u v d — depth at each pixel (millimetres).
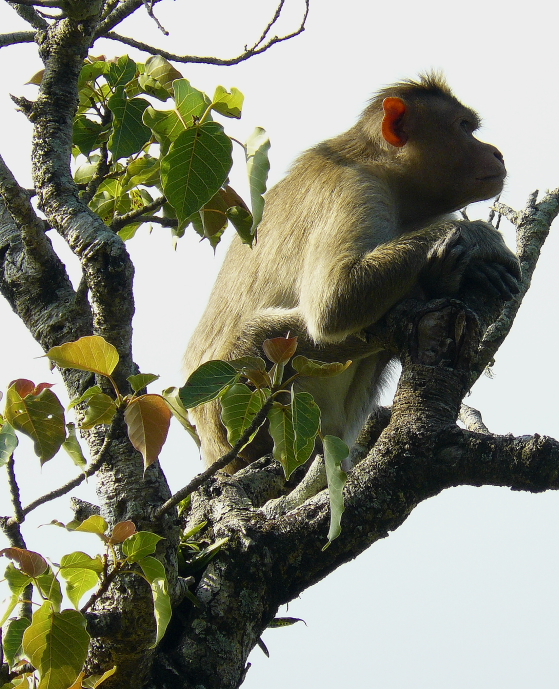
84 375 6973
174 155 6082
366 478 7457
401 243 10609
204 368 6062
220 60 7910
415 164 12688
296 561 7387
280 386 6102
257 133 6141
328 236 11547
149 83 7285
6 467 5715
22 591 5789
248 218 6828
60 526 5887
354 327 10734
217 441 11828
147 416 5680
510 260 10352
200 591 7184
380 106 13023
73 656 5617
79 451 6242
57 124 6855
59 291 7414
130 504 6488
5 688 5691
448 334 8117
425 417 7570
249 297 12414
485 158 12688
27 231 7164
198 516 8227
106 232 6285
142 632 6258
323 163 12656
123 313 6246
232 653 6945
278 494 9578
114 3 7438
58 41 6879
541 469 7121
